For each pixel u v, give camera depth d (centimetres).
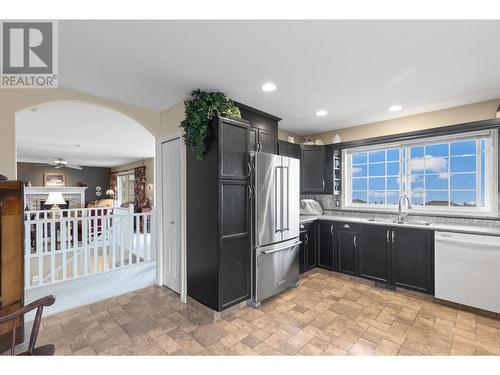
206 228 250
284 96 272
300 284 328
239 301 254
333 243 357
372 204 390
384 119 362
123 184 1014
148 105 298
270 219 279
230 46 176
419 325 226
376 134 376
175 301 278
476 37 165
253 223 265
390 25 153
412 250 288
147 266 403
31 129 434
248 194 268
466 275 251
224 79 229
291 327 224
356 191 410
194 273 265
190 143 250
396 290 304
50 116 357
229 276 246
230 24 151
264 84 240
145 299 283
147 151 676
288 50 181
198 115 239
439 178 327
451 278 260
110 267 400
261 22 149
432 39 168
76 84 236
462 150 311
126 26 152
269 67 207
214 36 163
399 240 298
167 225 317
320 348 193
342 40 169
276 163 288
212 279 242
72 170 988
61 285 322
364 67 208
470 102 291
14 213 186
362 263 328
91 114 349
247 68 209
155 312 253
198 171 260
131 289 311
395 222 320
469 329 219
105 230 375
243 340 204
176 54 186
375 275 317
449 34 162
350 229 340
